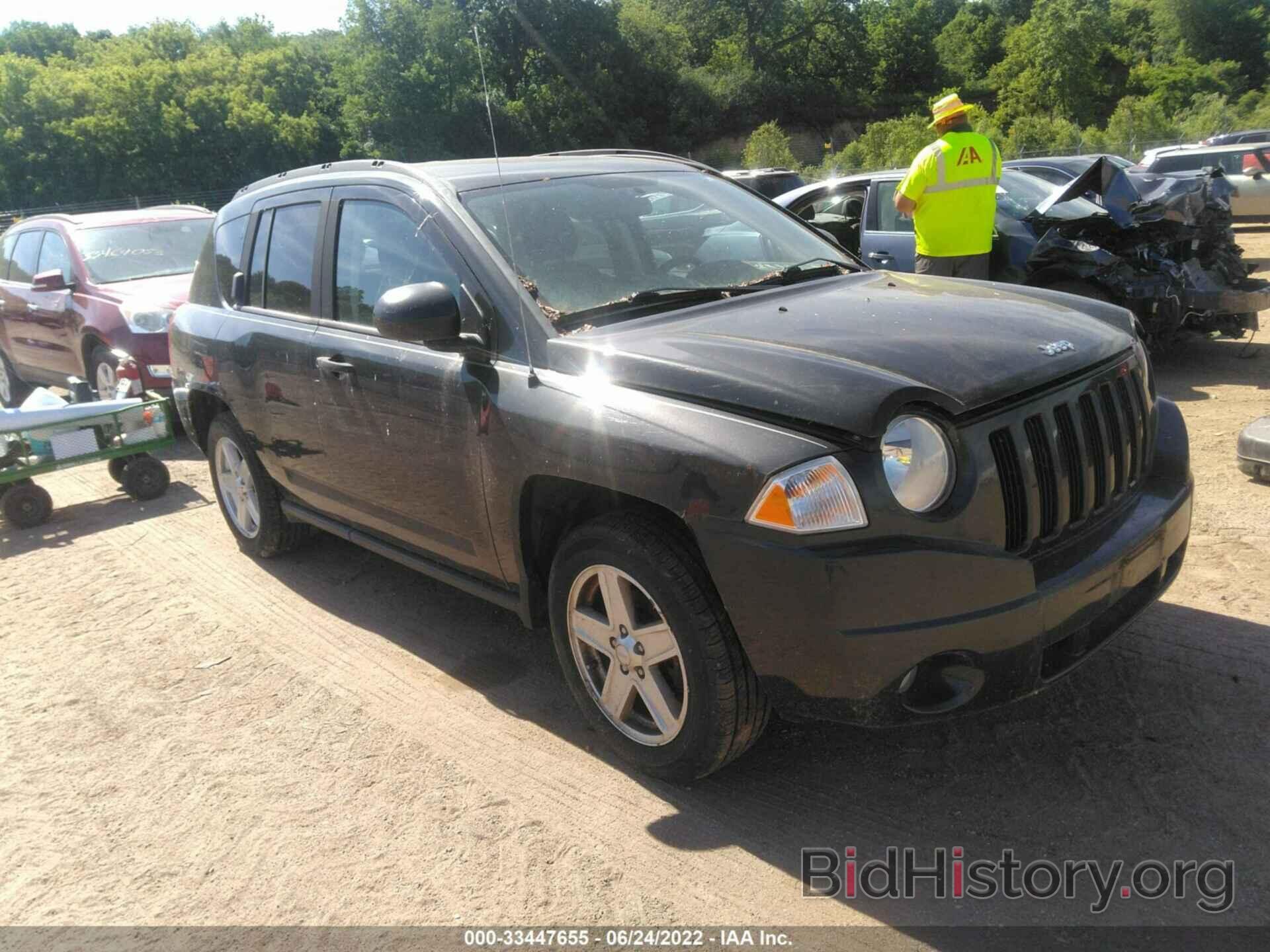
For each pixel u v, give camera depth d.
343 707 3.65
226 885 2.75
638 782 3.05
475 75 50.16
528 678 3.76
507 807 2.99
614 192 3.79
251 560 5.24
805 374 2.59
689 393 2.69
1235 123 36.34
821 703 2.53
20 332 9.30
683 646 2.74
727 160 61.62
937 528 2.44
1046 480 2.65
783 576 2.44
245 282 4.62
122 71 59.31
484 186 3.60
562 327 3.12
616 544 2.84
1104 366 2.90
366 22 49.69
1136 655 3.49
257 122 59.94
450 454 3.37
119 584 5.07
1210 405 6.71
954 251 6.79
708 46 73.88
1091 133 36.94
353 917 2.59
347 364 3.77
